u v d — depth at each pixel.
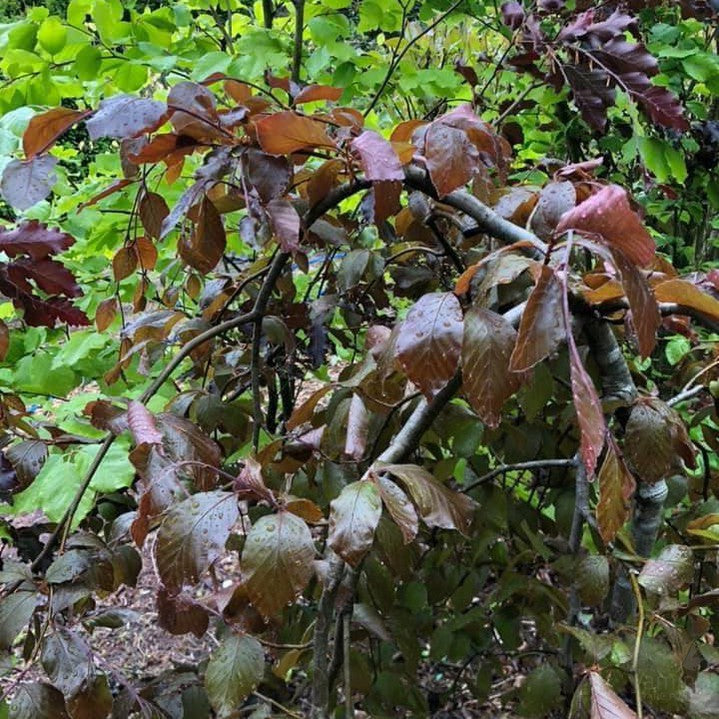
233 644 1.19
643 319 0.99
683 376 1.66
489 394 1.04
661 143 1.97
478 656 2.07
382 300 1.79
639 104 2.02
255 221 1.21
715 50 2.97
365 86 2.30
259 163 1.15
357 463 1.37
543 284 0.98
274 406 1.80
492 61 2.33
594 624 1.66
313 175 1.24
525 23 1.83
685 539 1.42
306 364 1.89
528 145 2.96
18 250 1.21
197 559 1.05
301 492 1.42
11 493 1.31
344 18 2.27
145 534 1.13
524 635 2.35
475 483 1.47
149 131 1.10
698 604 1.20
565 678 1.42
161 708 1.38
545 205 1.22
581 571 1.26
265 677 1.49
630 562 1.27
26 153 1.14
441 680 2.29
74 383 1.78
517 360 0.98
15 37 1.91
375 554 1.38
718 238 3.00
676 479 1.46
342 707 1.64
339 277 1.54
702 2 2.09
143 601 3.02
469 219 1.43
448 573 1.67
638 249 0.98
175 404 1.46
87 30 2.02
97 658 1.31
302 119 1.11
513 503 1.65
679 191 2.71
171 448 1.20
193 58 2.29
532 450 1.56
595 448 0.94
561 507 1.54
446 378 1.05
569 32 1.73
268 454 1.27
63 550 1.20
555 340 0.98
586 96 1.70
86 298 2.12
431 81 2.27
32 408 2.19
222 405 1.46
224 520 1.06
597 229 0.99
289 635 1.54
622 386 1.27
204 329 1.49
